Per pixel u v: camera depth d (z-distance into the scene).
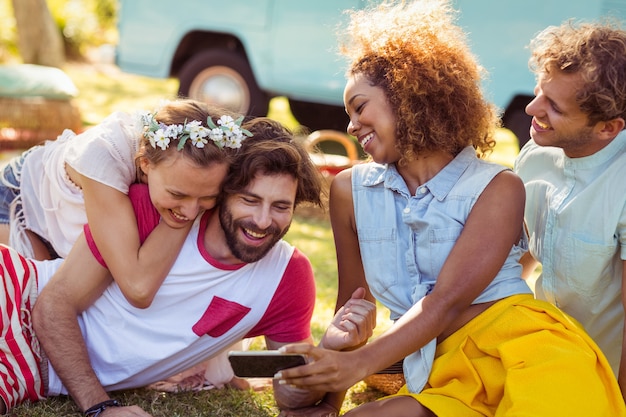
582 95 2.13
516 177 2.25
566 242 2.32
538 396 1.98
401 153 2.24
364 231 2.35
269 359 2.02
